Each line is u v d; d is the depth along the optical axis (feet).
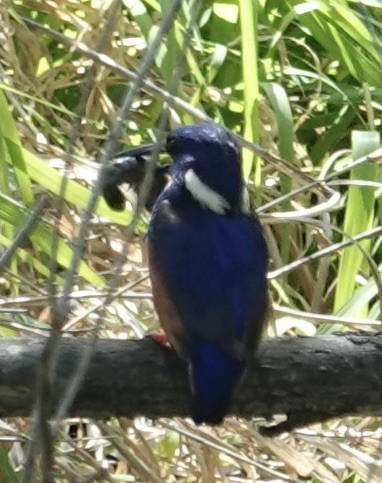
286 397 15.97
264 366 15.75
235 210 16.48
